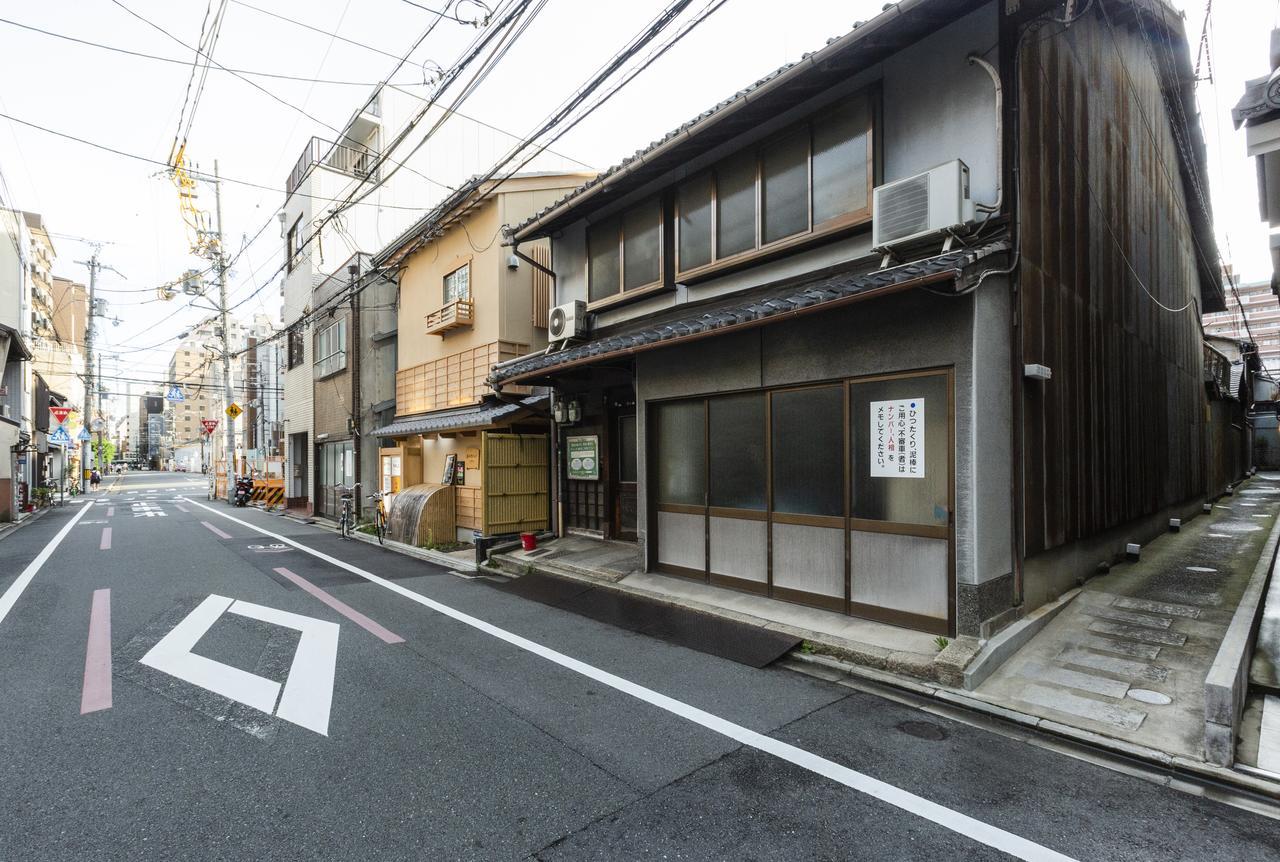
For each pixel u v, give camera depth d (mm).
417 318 15500
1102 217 7988
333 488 19219
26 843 2838
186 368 80562
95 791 3301
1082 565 7320
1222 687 3545
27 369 24688
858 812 3148
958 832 2980
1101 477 7863
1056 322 6488
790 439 6688
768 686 4898
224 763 3619
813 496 6461
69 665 5305
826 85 6613
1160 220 11320
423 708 4449
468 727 4133
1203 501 15234
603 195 9070
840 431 6230
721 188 7910
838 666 5215
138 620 6789
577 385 10781
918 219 5527
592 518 10750
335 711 4383
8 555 11508
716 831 2979
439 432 12859
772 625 6102
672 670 5270
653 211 8984
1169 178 12164
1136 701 4406
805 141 6922
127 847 2816
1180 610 6426
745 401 7211
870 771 3572
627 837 2928
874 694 4754
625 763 3654
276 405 39656
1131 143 9383
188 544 13125
